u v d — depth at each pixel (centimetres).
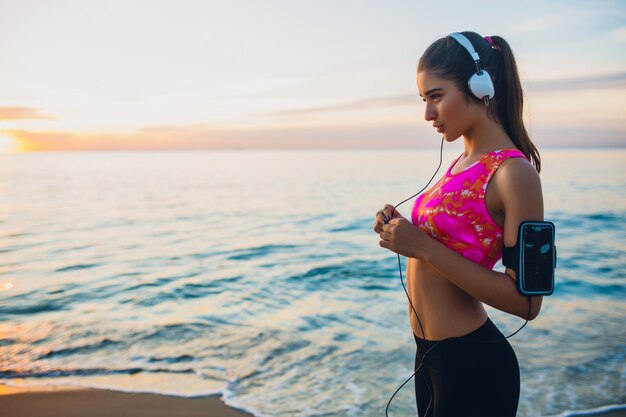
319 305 608
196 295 672
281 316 565
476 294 139
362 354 443
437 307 159
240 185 3047
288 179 3572
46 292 705
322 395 366
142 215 1683
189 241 1160
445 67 150
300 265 856
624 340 466
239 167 6047
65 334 513
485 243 148
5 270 866
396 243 144
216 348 464
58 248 1091
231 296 662
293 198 2206
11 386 384
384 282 720
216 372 409
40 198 2317
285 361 431
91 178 3978
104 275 816
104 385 385
